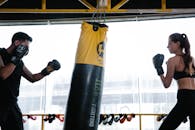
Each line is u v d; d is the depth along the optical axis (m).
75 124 2.39
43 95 4.39
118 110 4.24
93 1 4.41
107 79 4.34
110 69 4.37
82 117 2.41
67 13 4.51
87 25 2.63
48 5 4.42
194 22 4.38
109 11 4.23
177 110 2.68
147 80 4.29
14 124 2.77
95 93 2.49
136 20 4.49
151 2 4.34
